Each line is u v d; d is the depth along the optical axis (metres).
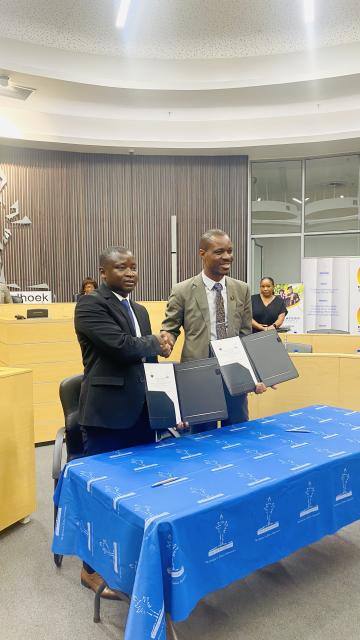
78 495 1.65
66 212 7.36
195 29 5.41
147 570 1.23
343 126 6.71
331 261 7.02
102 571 1.50
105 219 7.48
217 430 2.20
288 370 2.19
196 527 1.33
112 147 7.04
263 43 5.67
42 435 4.08
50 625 1.80
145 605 1.22
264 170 7.95
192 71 6.07
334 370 3.34
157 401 1.94
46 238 7.28
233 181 7.63
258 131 7.00
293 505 1.62
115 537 1.42
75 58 5.79
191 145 7.06
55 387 4.11
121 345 1.87
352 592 1.97
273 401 3.46
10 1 4.87
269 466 1.70
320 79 5.86
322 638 1.70
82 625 1.80
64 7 4.98
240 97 6.47
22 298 6.31
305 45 5.69
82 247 7.43
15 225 7.14
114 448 2.04
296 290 7.14
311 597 1.94
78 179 7.38
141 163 7.54
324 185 7.82
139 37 5.53
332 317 7.06
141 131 7.04
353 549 2.32
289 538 1.60
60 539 1.69
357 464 1.87
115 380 1.96
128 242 7.56
